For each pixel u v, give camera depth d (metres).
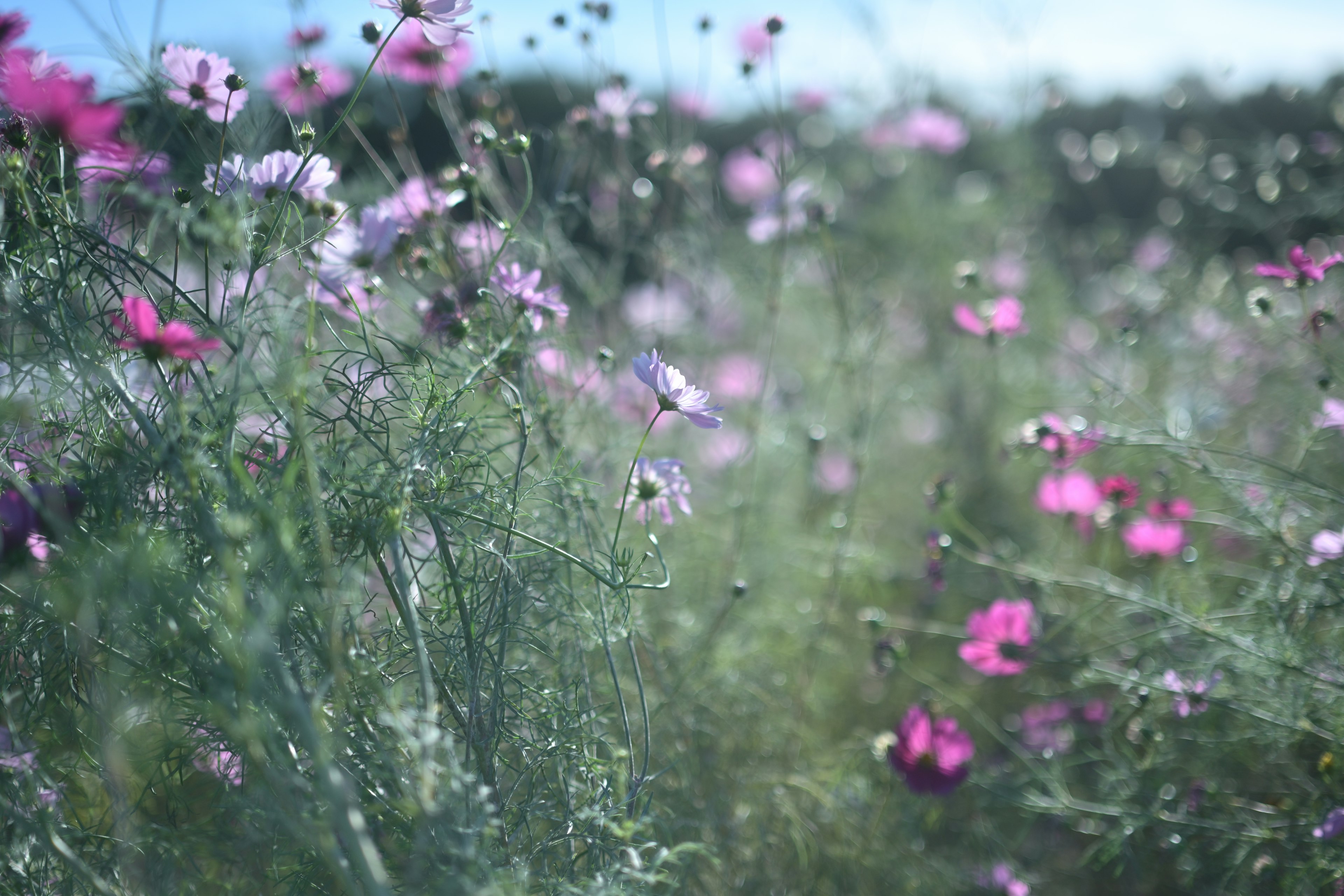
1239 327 1.79
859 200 2.49
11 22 1.21
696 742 1.43
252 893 1.20
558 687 1.31
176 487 1.13
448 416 1.24
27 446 1.23
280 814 1.11
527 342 1.35
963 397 2.02
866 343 1.85
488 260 1.39
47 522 1.14
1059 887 1.47
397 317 1.47
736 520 1.66
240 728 1.07
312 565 1.17
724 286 1.91
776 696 1.56
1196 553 1.51
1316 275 1.39
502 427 1.32
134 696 1.19
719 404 1.87
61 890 1.17
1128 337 1.64
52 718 1.20
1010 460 1.73
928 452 2.03
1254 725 1.39
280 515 1.10
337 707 1.13
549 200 1.71
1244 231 2.27
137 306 1.13
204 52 1.28
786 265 1.80
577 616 1.30
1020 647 1.45
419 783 1.13
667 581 1.25
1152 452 1.58
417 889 1.12
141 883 1.18
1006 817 1.52
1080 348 2.05
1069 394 1.89
